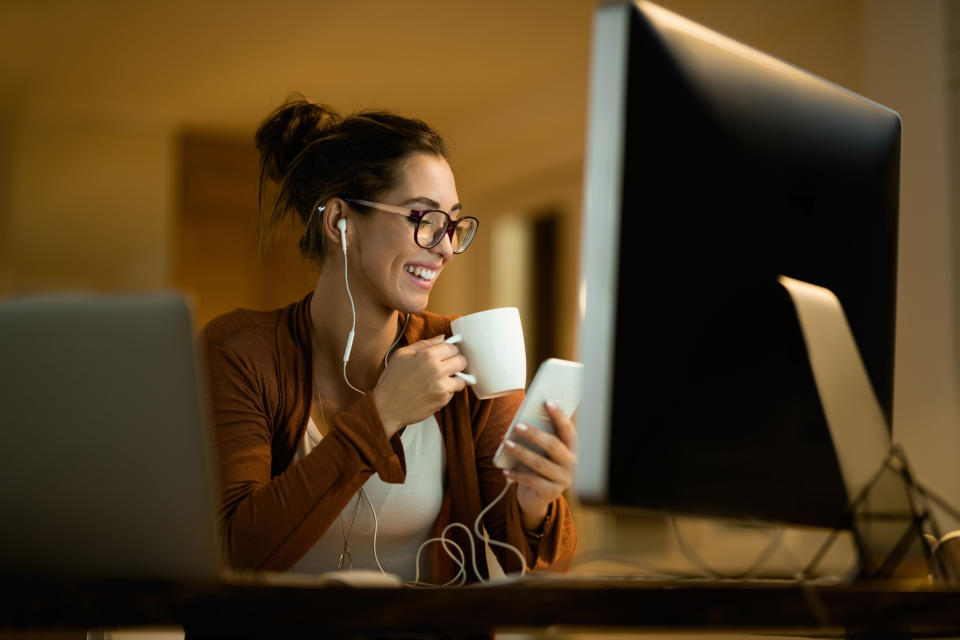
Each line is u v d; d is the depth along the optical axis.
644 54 0.85
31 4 4.80
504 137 6.05
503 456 1.21
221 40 5.23
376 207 1.49
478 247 6.46
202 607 0.75
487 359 1.35
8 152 6.05
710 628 0.78
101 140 6.15
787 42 4.52
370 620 0.73
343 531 1.44
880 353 1.07
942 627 0.83
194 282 6.23
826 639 1.07
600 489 0.82
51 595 0.76
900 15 3.86
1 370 0.80
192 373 0.79
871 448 1.01
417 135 1.54
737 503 0.91
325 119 1.62
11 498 0.81
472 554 1.43
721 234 0.90
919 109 3.77
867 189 1.06
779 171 0.96
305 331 1.52
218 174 6.40
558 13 4.93
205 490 0.79
